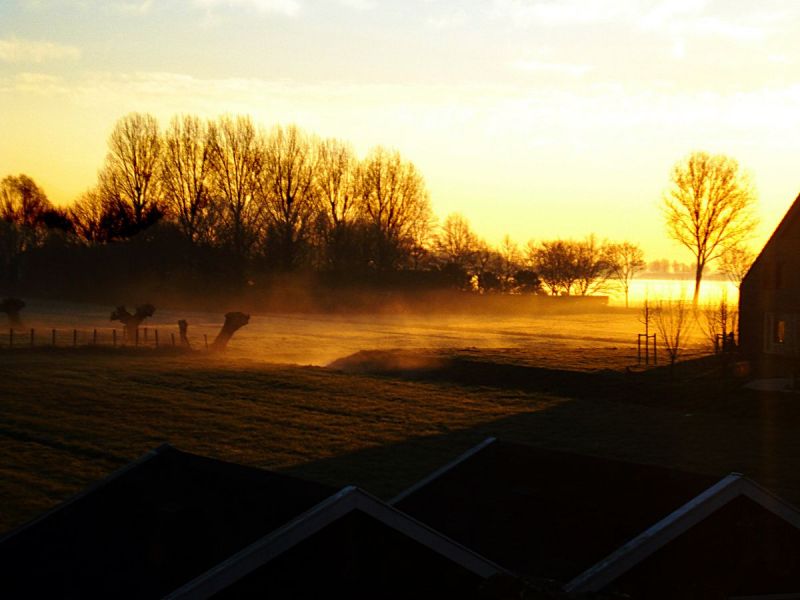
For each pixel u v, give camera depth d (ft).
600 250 420.36
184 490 28.94
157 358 149.07
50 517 29.30
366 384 122.11
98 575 25.11
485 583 24.70
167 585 23.68
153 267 300.81
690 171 316.60
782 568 27.99
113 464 72.02
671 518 27.27
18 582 25.77
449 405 105.50
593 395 114.73
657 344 193.47
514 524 30.53
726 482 28.14
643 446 81.92
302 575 23.67
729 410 101.91
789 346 143.54
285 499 26.30
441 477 35.06
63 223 323.37
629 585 26.37
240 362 145.89
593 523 29.66
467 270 368.07
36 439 81.71
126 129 302.25
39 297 326.24
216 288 293.64
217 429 88.43
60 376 122.93
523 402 108.47
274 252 299.99
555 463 34.27
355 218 326.24
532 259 423.23
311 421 93.61
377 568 24.76
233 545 24.38
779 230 150.82
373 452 78.33
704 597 26.91
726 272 311.27
